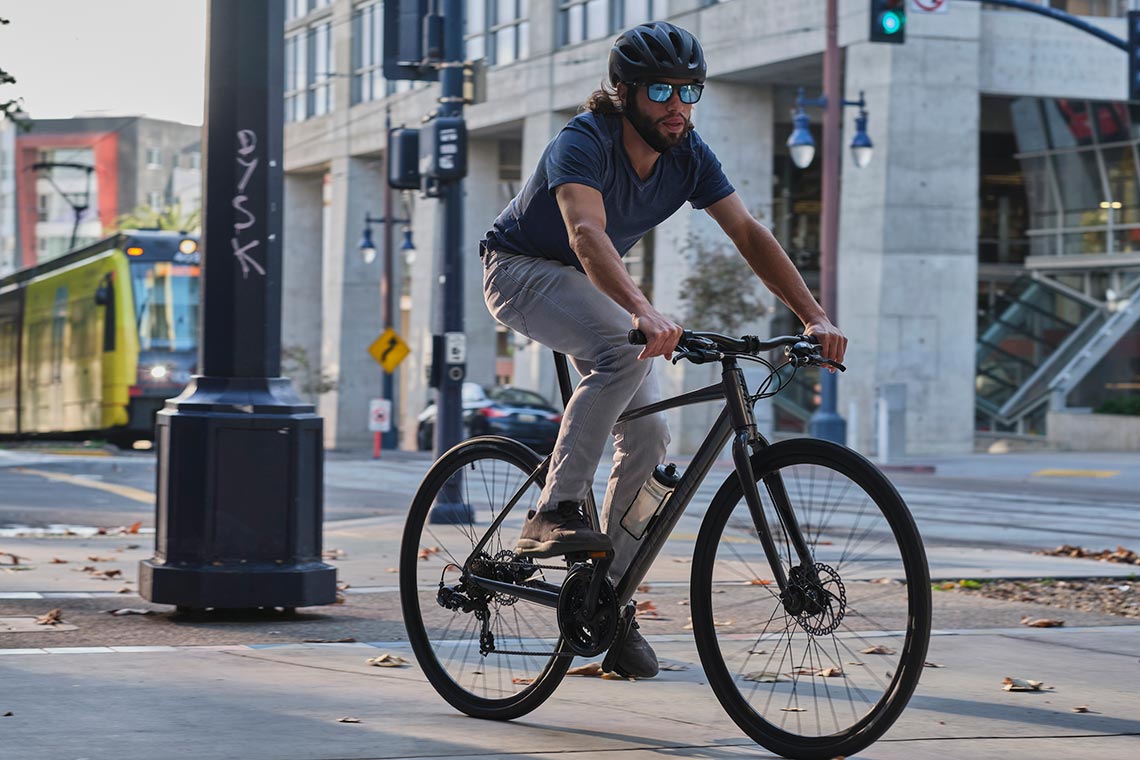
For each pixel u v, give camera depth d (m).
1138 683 8.54
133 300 47.59
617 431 7.15
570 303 7.11
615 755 6.52
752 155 59.38
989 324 61.56
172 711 7.30
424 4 21.59
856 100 52.50
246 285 11.02
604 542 6.95
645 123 6.88
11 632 10.02
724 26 57.34
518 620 7.47
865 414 52.09
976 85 52.03
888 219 51.69
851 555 6.30
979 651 9.70
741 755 6.55
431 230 76.81
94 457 41.28
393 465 43.72
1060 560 16.86
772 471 6.50
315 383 80.50
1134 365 57.75
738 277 52.88
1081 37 53.44
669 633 10.48
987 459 46.44
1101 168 60.06
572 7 67.00
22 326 57.53
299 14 90.81
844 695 6.32
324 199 100.62
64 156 176.12
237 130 11.09
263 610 11.15
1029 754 6.62
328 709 7.48
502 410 48.47
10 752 6.36
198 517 10.80
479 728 7.13
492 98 71.56
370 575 14.21
